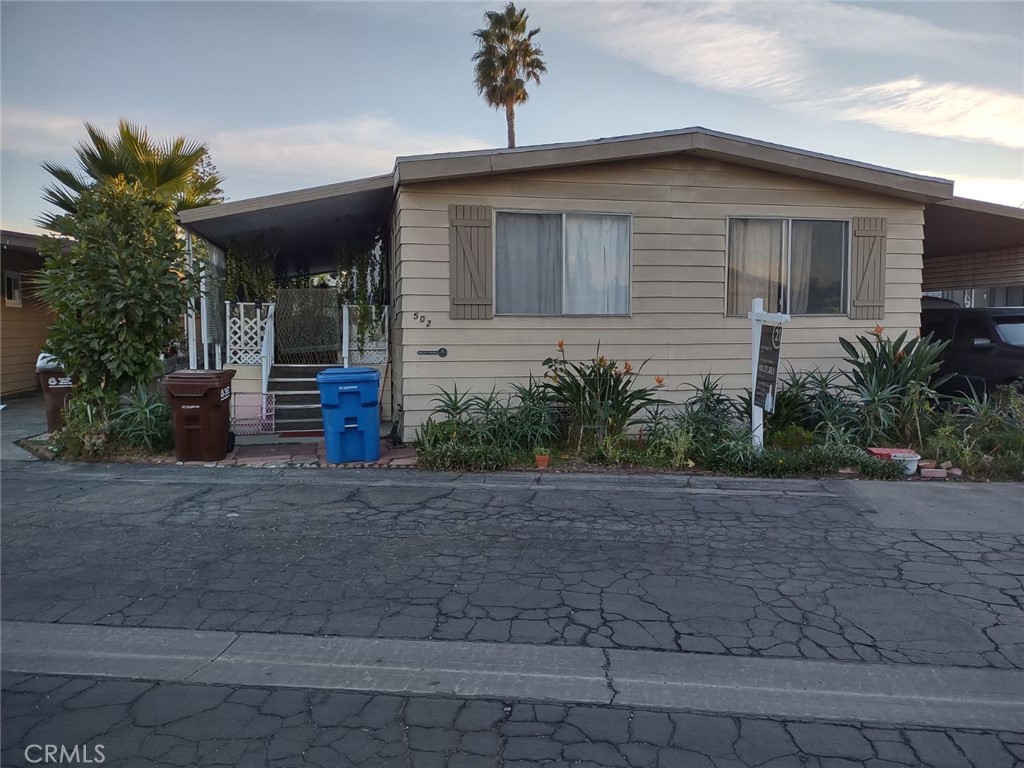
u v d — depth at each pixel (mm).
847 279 10195
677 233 9734
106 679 3752
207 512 6508
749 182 9836
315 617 4441
